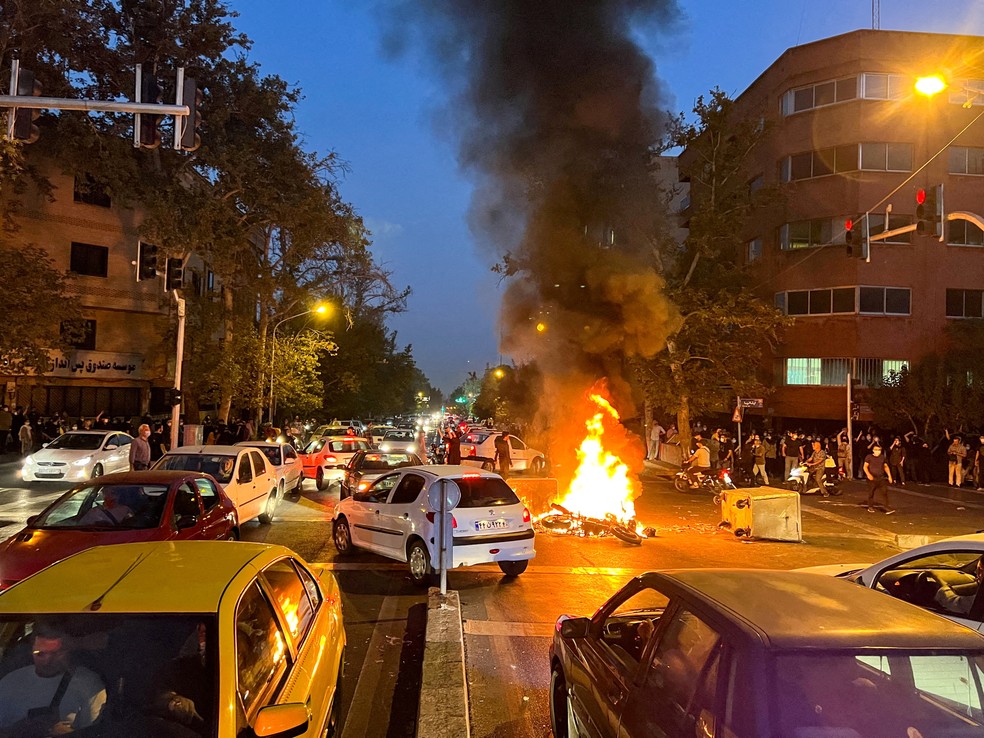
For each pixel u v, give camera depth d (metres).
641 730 2.97
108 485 7.61
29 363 23.47
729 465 23.34
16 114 10.28
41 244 31.41
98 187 32.97
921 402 23.59
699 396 26.59
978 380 23.09
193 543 4.09
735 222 26.91
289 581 4.16
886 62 29.70
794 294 31.44
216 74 30.33
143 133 10.41
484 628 7.09
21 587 3.30
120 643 3.00
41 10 24.08
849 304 29.80
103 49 28.03
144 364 35.56
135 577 3.43
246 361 30.80
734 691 2.57
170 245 28.36
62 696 2.85
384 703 5.32
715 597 3.17
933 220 13.32
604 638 4.05
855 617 2.93
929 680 2.67
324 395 46.38
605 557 10.80
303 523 13.34
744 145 26.91
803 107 31.47
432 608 7.23
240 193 30.91
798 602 3.10
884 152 29.69
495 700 5.31
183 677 2.91
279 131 31.16
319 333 34.06
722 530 13.76
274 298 31.47
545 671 5.91
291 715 2.91
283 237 31.70
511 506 9.00
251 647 3.30
